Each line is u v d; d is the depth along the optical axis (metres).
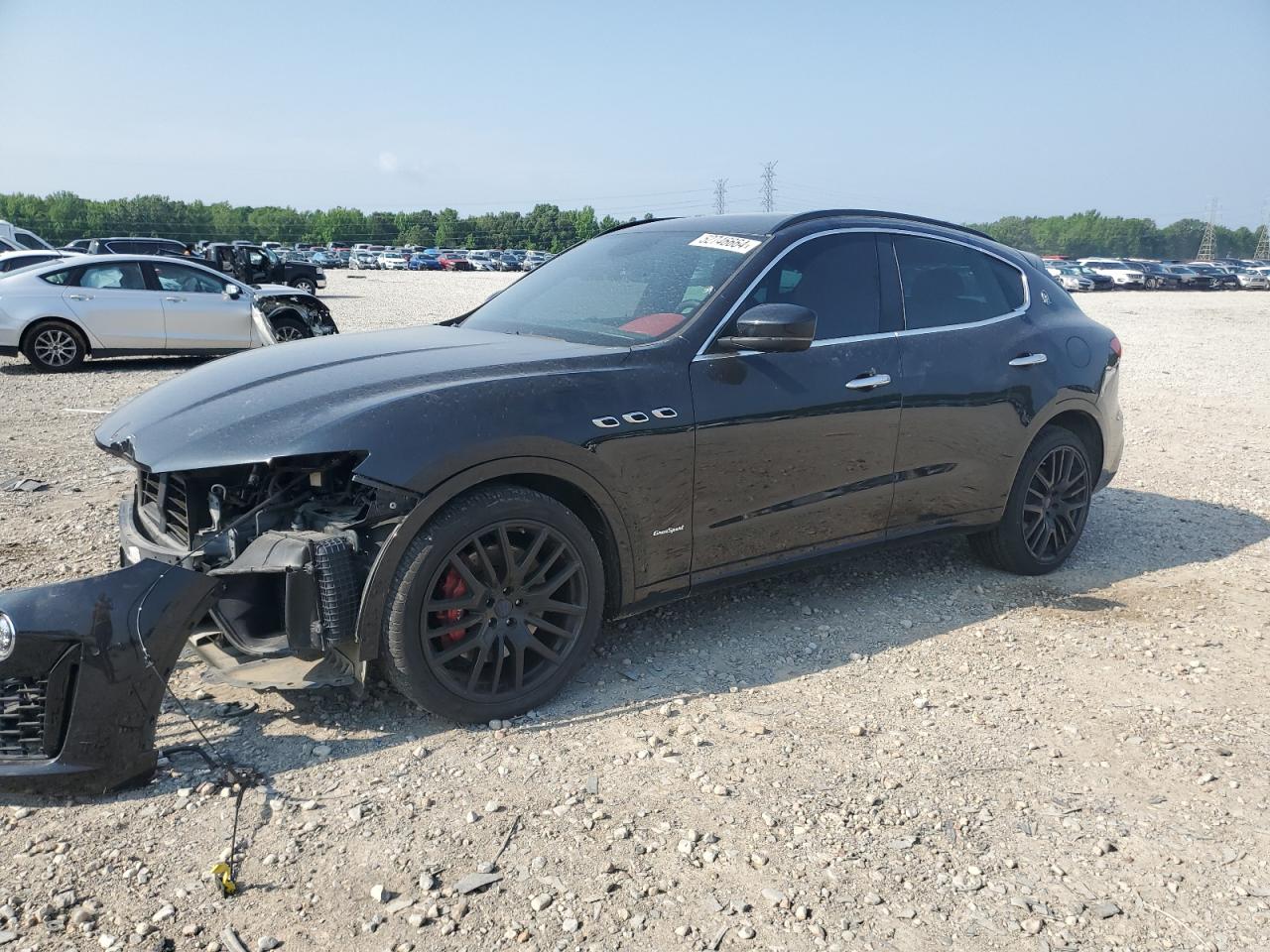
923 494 4.39
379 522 2.98
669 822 2.74
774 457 3.81
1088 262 54.72
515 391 3.21
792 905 2.41
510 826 2.70
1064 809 2.89
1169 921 2.41
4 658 2.60
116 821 2.66
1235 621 4.48
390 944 2.23
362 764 3.00
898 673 3.83
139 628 2.70
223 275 13.26
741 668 3.82
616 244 4.56
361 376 3.27
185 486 3.13
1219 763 3.19
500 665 3.25
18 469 6.73
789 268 4.00
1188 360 15.76
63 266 12.30
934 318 4.44
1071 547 5.14
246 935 2.24
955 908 2.43
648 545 3.55
